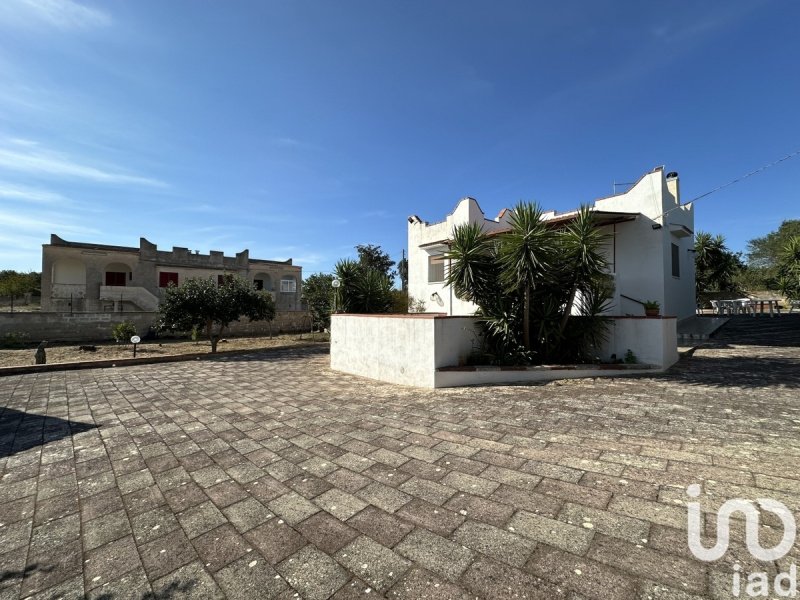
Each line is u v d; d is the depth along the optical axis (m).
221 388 7.77
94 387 8.17
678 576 1.96
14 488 3.46
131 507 3.04
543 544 2.30
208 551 2.42
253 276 35.88
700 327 13.14
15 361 11.84
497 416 5.04
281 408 5.97
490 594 1.92
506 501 2.83
